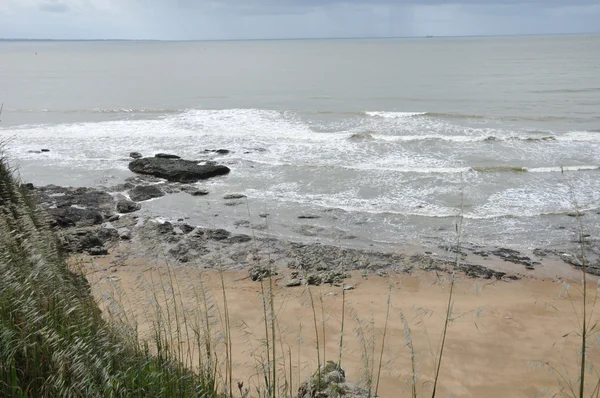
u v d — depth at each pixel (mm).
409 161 17219
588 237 11250
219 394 3807
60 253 7117
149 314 4680
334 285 9219
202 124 24391
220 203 13555
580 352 2963
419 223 12156
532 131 21734
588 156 17484
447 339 7391
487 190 14289
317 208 13148
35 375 2795
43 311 3387
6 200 7262
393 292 8977
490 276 9602
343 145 19469
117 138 21078
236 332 7215
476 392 6172
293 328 7480
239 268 9836
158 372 3320
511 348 7199
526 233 11547
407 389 6020
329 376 4668
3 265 3453
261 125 24047
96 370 2822
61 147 19500
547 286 9250
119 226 11758
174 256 10242
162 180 15438
